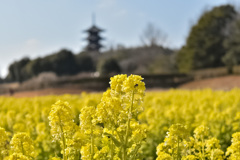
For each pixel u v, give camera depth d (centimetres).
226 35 5106
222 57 4975
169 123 841
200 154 446
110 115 357
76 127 368
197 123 850
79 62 8025
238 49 4762
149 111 864
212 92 1873
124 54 8625
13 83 7619
